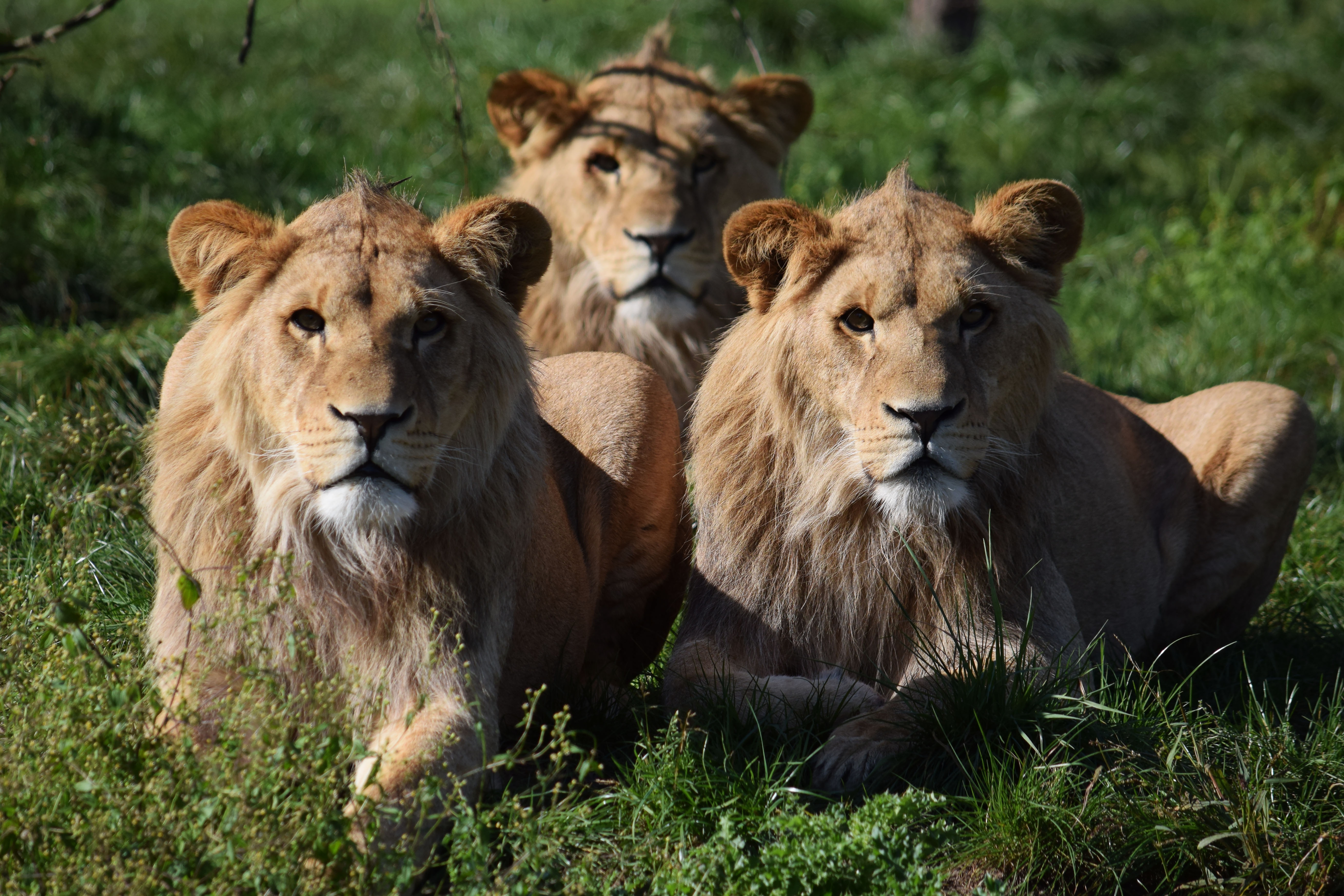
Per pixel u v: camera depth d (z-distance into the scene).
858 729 7.01
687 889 5.82
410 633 6.53
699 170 12.20
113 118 17.44
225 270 6.59
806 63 26.19
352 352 6.07
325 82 21.47
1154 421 10.49
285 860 5.18
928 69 25.94
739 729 7.10
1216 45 28.25
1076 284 16.92
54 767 5.43
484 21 25.77
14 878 5.14
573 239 12.30
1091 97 24.00
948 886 6.32
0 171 15.09
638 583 9.13
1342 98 23.14
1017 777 6.84
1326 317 15.24
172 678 6.27
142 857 5.11
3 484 9.70
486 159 18.00
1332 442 12.69
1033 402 7.70
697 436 8.16
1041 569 8.01
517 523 7.00
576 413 8.97
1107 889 6.44
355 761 5.76
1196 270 16.78
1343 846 6.52
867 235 7.48
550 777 6.09
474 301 6.59
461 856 5.45
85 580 6.79
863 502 7.59
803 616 7.90
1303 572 10.34
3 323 13.20
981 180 19.78
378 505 6.07
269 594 6.38
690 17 26.02
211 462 6.50
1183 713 7.69
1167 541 9.93
